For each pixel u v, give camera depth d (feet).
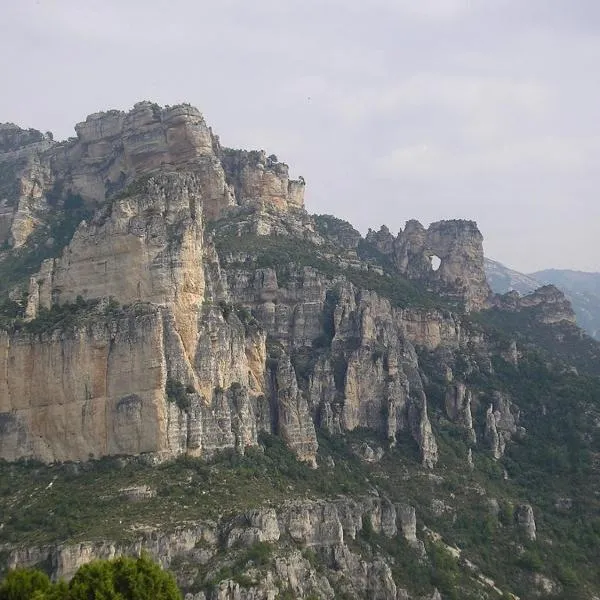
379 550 546.67
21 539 444.14
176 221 551.59
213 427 535.19
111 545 427.74
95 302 545.85
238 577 434.71
